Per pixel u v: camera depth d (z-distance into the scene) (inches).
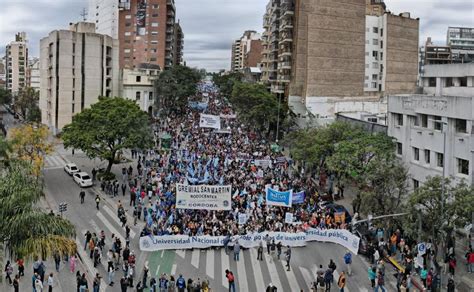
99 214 1728.6
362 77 3816.4
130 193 1941.4
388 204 1445.6
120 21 5861.2
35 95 4877.0
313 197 1834.4
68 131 2206.0
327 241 1492.4
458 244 1461.6
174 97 4490.7
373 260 1331.2
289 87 3811.5
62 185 2134.6
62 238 743.1
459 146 1540.4
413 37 4224.9
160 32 5762.8
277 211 1638.8
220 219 1545.3
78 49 3587.6
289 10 3786.9
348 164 1663.4
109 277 1171.3
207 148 2719.0
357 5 3752.5
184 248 1417.3
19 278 1168.2
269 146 2967.5
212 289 1160.8
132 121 2218.3
